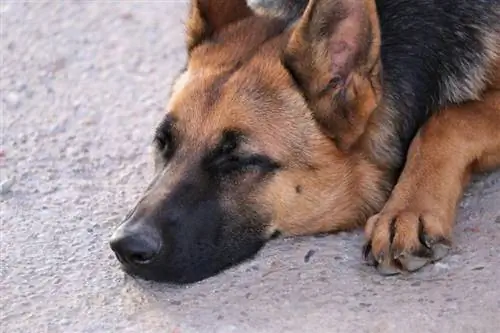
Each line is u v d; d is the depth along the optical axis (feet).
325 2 27.22
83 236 30.91
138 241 26.35
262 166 27.73
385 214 27.96
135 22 43.57
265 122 27.71
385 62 29.45
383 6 29.96
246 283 27.78
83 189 33.40
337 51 27.63
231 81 28.09
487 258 27.89
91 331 26.78
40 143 36.19
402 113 29.60
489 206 29.89
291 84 28.09
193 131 27.73
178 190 27.20
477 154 29.73
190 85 28.45
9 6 45.32
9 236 31.12
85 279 28.91
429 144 29.35
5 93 39.37
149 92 38.75
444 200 28.35
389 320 25.99
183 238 27.04
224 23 30.07
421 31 30.01
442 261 27.81
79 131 36.70
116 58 41.24
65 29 43.39
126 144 35.68
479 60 30.71
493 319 25.71
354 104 27.96
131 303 27.63
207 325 26.45
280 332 25.94
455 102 30.58
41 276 29.19
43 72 40.65
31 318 27.50
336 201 28.89
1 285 28.89
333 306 26.71
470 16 30.68
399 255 27.04
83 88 39.40
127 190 33.14
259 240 28.32
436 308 26.27
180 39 42.06
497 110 30.37
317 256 28.55
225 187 27.61
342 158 28.71
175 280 27.37
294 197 28.35
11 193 33.40
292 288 27.50
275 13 30.19
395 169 29.73
